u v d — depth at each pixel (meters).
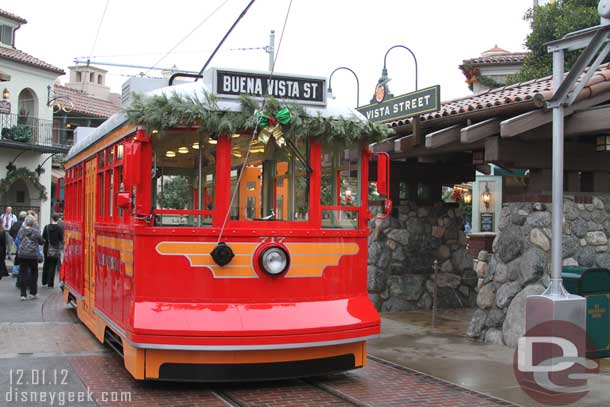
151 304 6.24
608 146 8.78
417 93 9.54
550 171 8.80
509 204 9.05
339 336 6.44
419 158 12.20
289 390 6.54
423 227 12.35
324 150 6.90
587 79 6.82
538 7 19.50
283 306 6.41
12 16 28.62
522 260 8.66
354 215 7.12
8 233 19.11
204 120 6.34
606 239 8.95
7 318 10.87
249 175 6.56
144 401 6.04
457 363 7.70
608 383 6.77
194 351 6.13
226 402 6.03
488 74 27.48
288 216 6.71
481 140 9.06
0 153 26.58
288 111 6.52
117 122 7.38
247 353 6.22
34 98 28.48
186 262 6.31
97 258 8.44
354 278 6.94
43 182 28.78
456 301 12.45
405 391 6.49
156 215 6.37
